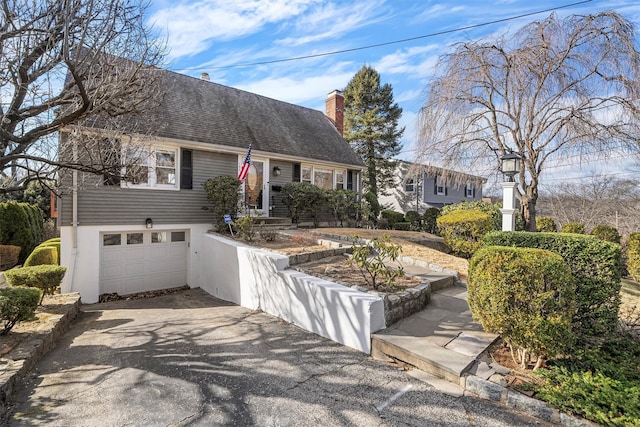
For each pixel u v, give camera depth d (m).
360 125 23.58
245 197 10.75
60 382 3.13
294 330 4.66
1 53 3.64
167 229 9.28
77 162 4.77
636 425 2.25
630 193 16.00
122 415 2.58
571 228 12.34
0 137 3.91
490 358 3.31
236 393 2.91
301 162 12.73
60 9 3.75
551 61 9.31
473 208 11.17
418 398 2.81
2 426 2.45
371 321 3.79
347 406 2.71
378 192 24.02
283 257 5.60
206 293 8.73
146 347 4.07
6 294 4.02
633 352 3.62
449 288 5.80
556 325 2.87
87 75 4.20
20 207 12.53
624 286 7.56
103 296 8.33
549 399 2.56
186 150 9.61
